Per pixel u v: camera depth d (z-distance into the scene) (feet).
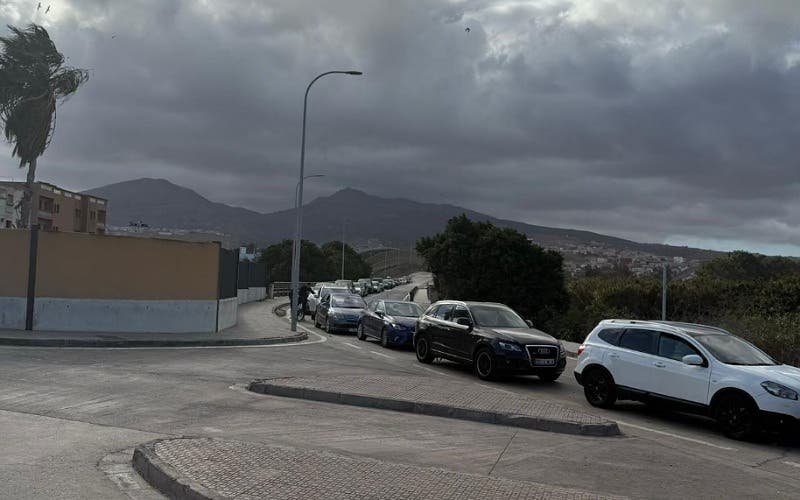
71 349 56.03
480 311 55.31
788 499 22.63
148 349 59.21
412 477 20.93
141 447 23.11
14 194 213.25
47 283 67.00
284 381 40.70
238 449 23.40
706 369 35.19
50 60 128.26
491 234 174.50
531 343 49.75
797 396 31.73
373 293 284.61
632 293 129.18
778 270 201.77
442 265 179.63
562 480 23.35
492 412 33.58
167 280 71.92
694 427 36.37
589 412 39.40
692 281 134.21
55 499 18.92
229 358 55.11
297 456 22.79
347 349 70.13
